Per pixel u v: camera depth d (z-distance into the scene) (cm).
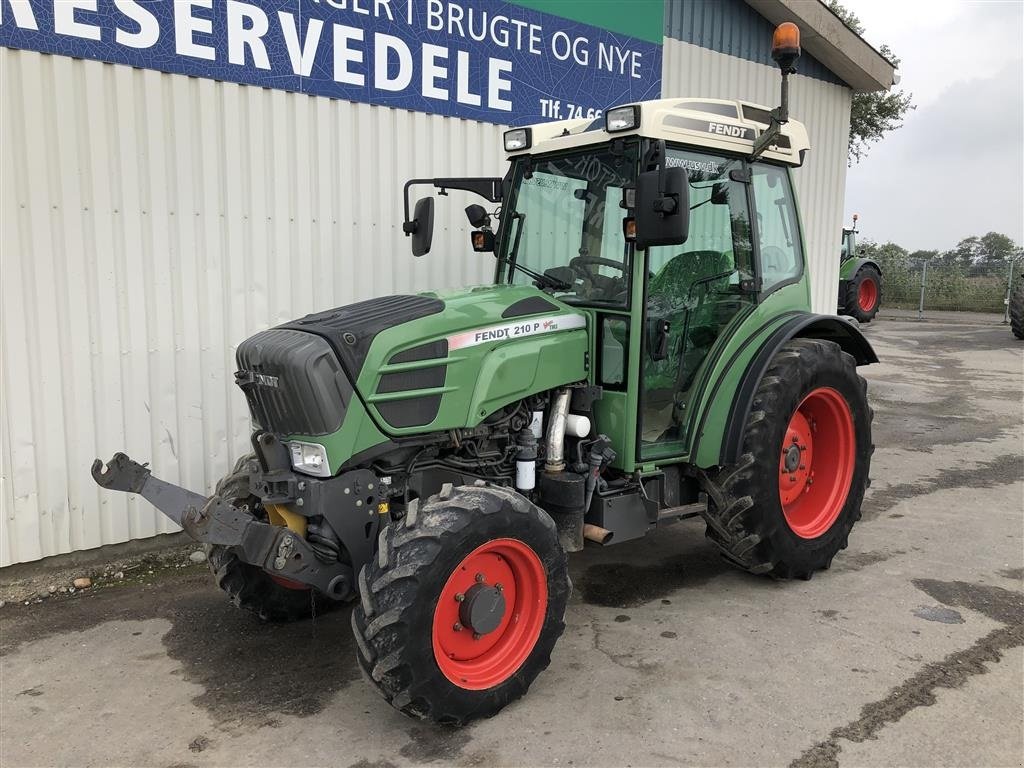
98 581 433
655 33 691
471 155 577
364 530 304
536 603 307
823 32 812
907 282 2350
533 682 320
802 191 887
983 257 2288
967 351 1348
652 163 345
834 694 307
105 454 437
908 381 1055
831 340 479
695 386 393
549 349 351
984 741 276
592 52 644
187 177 448
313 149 495
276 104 476
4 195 394
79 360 423
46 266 409
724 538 397
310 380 289
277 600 374
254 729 294
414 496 326
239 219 470
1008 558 450
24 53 391
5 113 390
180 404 459
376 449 307
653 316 366
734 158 392
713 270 392
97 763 274
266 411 310
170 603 409
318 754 277
